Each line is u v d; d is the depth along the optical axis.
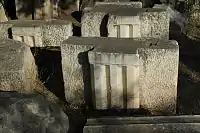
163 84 5.52
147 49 5.42
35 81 6.00
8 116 4.83
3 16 8.07
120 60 5.33
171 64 5.44
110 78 5.42
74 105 5.71
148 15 6.47
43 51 6.75
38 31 6.64
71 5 9.22
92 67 5.47
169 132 4.92
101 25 6.59
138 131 4.93
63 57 5.61
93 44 5.56
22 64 5.72
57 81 6.12
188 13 8.00
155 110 5.61
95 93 5.52
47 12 8.88
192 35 7.53
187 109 5.66
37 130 4.86
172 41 5.61
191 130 4.93
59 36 6.71
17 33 6.64
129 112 5.54
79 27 8.13
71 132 5.26
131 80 5.41
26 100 5.00
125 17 6.30
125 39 5.70
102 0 8.50
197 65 6.57
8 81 5.70
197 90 6.00
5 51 5.84
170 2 8.31
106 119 5.05
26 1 8.94
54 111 5.07
